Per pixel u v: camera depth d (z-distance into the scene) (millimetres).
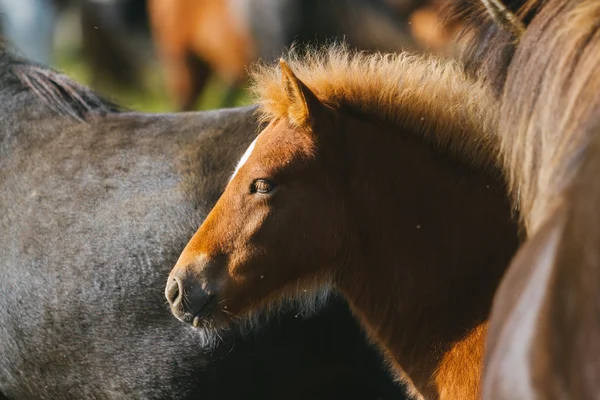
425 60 5652
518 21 4730
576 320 2994
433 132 5094
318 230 5117
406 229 5109
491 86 4914
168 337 6027
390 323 5223
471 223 5027
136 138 6469
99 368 6195
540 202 3605
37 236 6336
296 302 5805
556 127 3621
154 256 6043
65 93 6914
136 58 18188
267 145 5129
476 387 4945
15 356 6434
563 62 3672
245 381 6031
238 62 15523
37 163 6570
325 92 5262
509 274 3398
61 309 6203
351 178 5141
